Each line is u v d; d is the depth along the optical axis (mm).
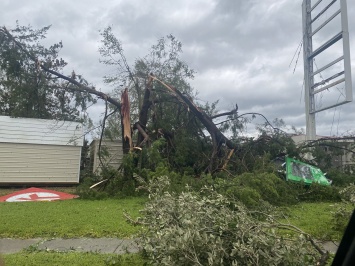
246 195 7559
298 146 14000
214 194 4645
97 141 16938
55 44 16078
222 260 3287
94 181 12664
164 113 15000
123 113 14359
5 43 14719
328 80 14273
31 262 4465
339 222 6332
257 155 13836
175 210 4020
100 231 6352
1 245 5539
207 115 14742
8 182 16641
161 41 18078
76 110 16719
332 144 14305
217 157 13898
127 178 11914
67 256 4789
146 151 12625
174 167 13797
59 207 9219
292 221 7117
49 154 17375
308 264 3430
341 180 13148
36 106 17078
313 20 15656
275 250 3230
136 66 17594
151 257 3717
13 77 15172
